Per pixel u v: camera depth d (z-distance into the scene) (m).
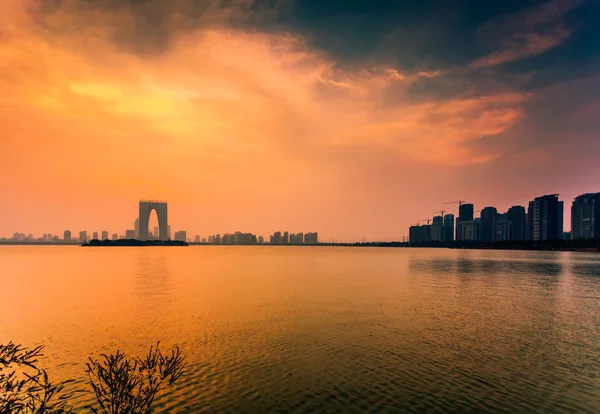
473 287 61.00
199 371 20.86
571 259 180.88
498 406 16.84
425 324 32.47
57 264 128.75
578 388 18.77
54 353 24.08
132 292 53.94
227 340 27.12
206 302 44.41
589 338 28.09
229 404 16.84
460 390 18.52
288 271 97.56
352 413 16.14
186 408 16.42
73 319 34.50
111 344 26.12
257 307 40.88
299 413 16.11
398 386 18.97
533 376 20.34
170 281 70.25
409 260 169.00
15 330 30.30
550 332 29.84
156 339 27.38
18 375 19.92
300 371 20.94
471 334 29.05
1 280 72.38
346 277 79.25
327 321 33.59
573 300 47.06
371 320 34.03
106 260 159.12
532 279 75.31
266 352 24.25
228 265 124.69
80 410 15.66
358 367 21.62
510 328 31.17
